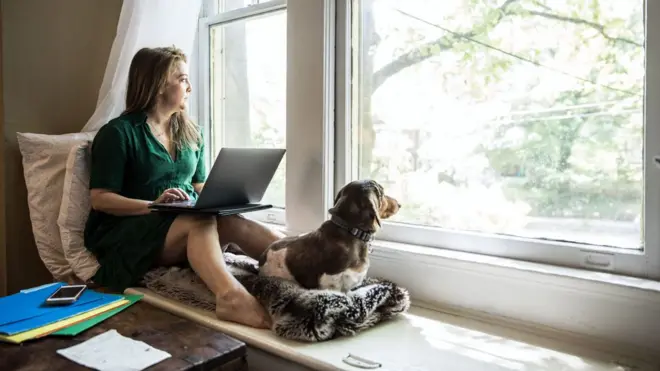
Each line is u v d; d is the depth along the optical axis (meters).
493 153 1.38
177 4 1.95
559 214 1.28
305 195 1.69
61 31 1.99
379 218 1.25
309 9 1.65
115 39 1.93
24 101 1.90
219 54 2.19
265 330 1.19
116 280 1.50
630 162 1.16
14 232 1.89
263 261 1.34
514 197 1.35
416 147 1.54
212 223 1.42
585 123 1.22
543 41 1.28
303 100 1.68
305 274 1.24
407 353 1.07
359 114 1.67
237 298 1.24
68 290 1.32
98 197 1.56
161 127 1.72
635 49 1.14
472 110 1.42
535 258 1.29
